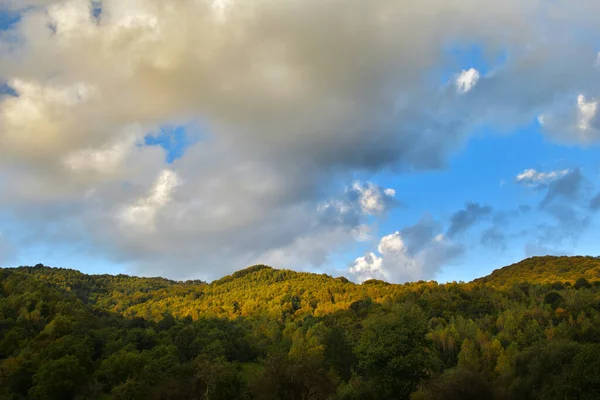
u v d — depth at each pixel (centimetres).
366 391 5397
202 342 10081
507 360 7612
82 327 9850
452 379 5453
